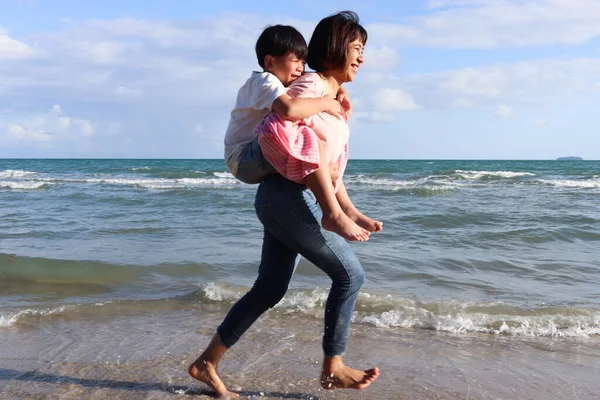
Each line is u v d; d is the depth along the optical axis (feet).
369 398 8.85
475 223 30.30
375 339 12.19
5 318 13.39
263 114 7.67
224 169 125.49
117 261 20.11
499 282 17.60
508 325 13.26
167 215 34.40
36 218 32.94
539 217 32.27
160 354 10.83
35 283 17.46
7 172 107.45
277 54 7.95
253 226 29.14
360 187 63.16
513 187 62.75
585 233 26.58
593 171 109.50
